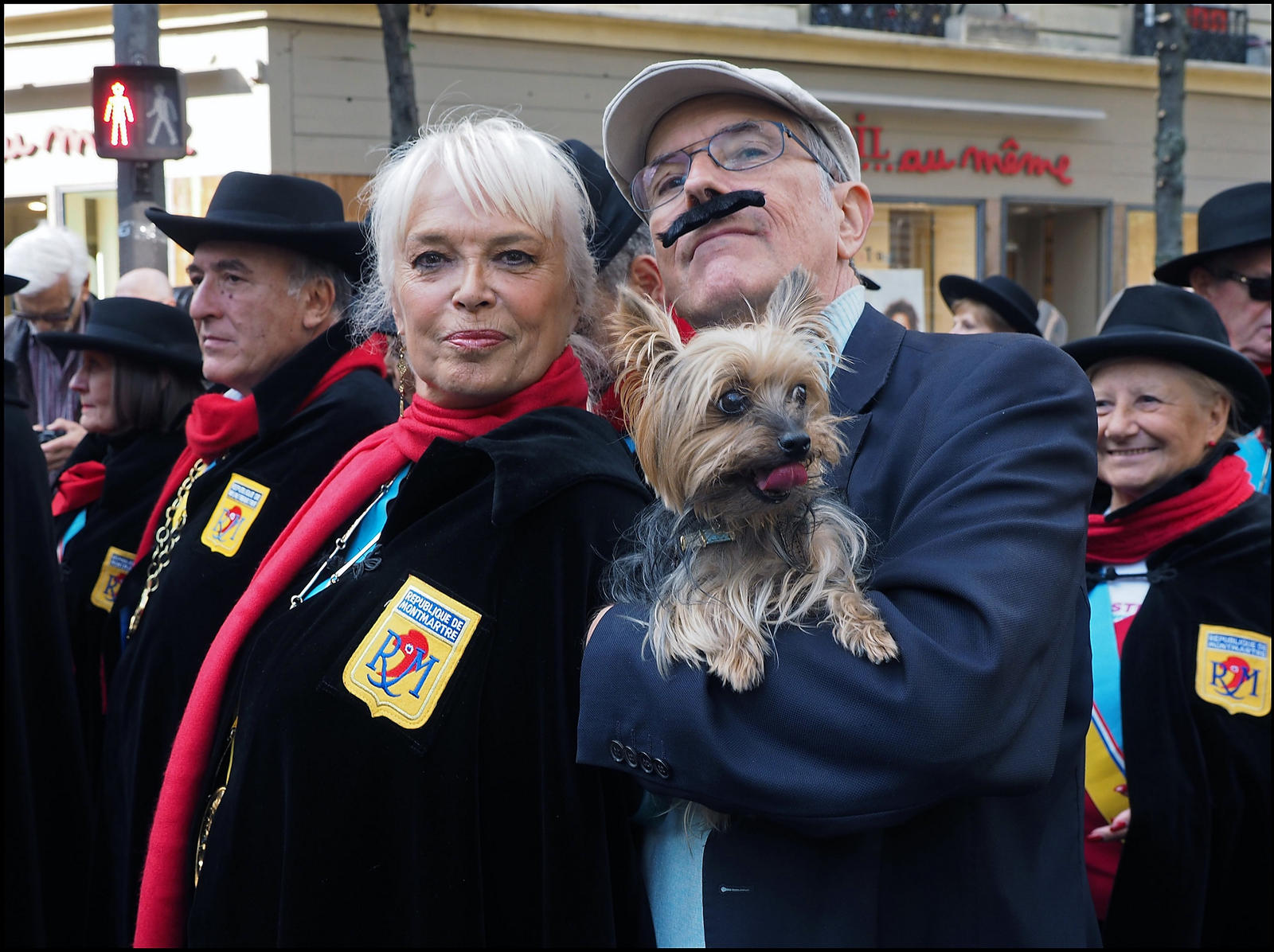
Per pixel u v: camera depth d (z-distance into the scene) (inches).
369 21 386.0
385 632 71.6
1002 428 60.2
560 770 67.4
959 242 519.2
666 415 63.9
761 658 57.1
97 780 136.7
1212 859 101.0
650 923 67.3
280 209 121.6
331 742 70.4
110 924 112.3
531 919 68.4
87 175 397.1
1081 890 63.2
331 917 68.9
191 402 145.4
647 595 65.8
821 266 73.4
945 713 52.2
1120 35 541.0
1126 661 106.3
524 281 77.0
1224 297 156.9
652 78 72.5
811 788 54.1
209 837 77.1
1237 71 554.6
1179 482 110.6
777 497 60.4
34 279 187.8
